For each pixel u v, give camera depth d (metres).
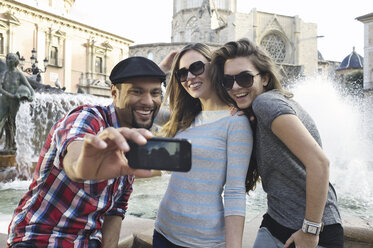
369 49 35.12
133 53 47.12
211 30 51.09
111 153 0.92
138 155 0.93
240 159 1.50
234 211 1.45
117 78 1.36
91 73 36.69
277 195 1.49
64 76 33.94
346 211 4.27
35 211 1.37
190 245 1.54
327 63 61.19
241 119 1.54
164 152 0.92
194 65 1.72
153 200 4.73
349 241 2.36
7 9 28.61
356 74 49.53
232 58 1.60
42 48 31.59
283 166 1.42
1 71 7.39
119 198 1.71
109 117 1.42
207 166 1.54
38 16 31.14
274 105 1.38
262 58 1.58
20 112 9.60
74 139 1.10
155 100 1.43
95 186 1.36
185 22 58.09
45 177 1.35
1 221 2.79
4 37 28.44
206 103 1.77
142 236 2.36
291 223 1.44
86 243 1.40
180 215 1.56
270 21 48.84
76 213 1.36
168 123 2.00
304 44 50.34
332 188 1.53
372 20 34.59
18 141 9.49
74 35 34.94
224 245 1.54
